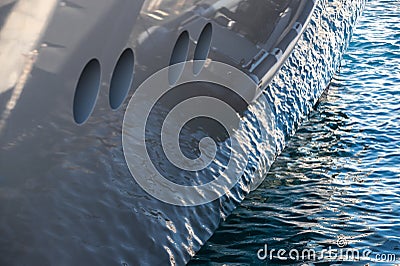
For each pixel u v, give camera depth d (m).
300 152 7.76
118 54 4.55
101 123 4.59
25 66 3.99
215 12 5.48
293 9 6.97
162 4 4.76
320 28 8.38
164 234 5.19
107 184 4.70
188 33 5.20
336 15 8.95
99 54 4.38
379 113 8.66
